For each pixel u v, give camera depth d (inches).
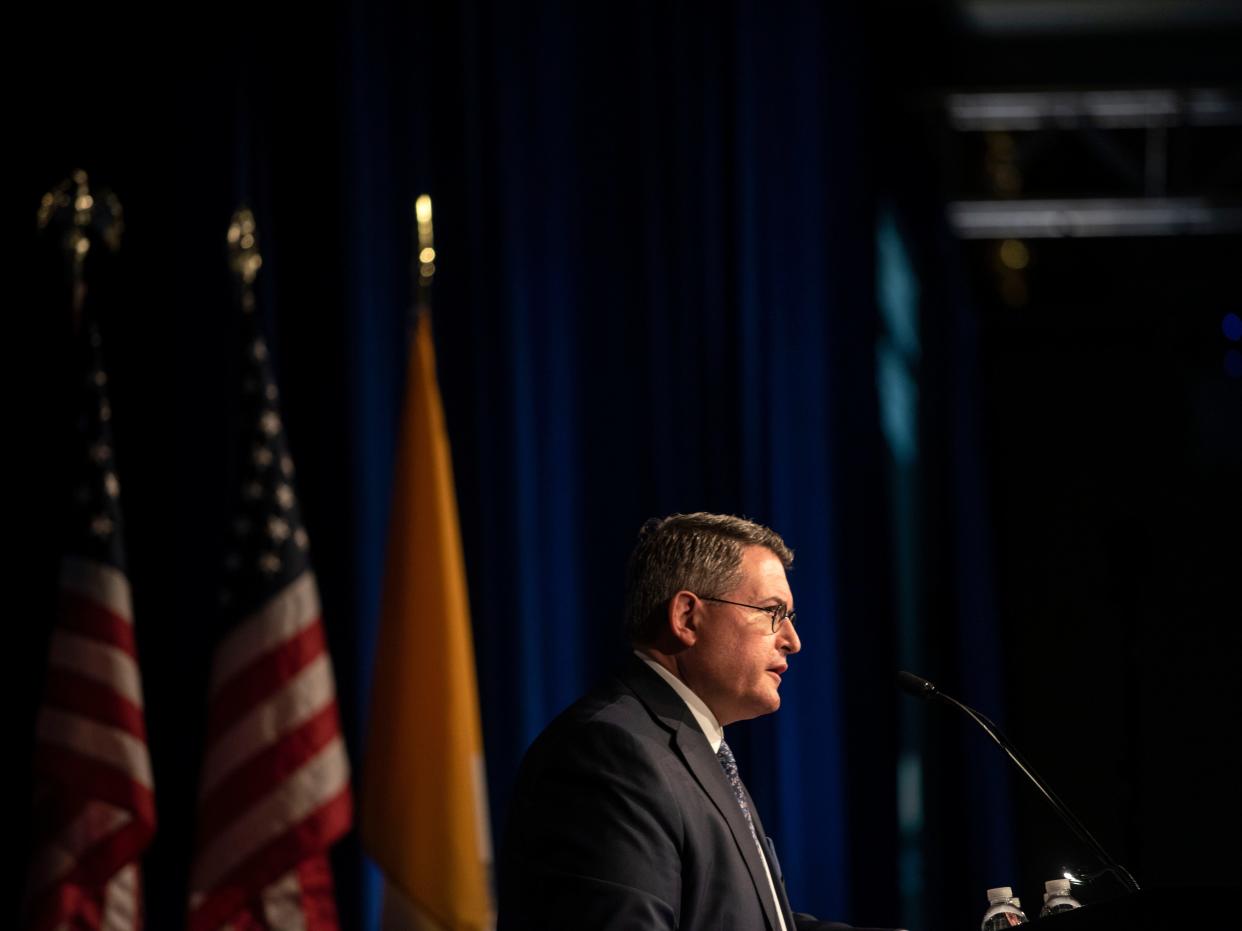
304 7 693.3
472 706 606.2
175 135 662.5
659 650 346.9
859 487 804.0
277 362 672.4
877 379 817.5
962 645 1065.5
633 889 302.7
